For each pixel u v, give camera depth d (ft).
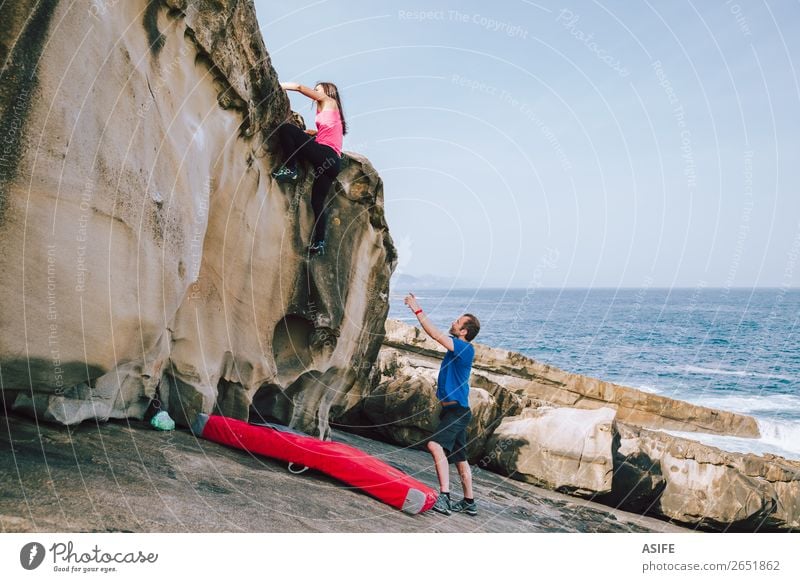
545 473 30.45
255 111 17.02
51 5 9.96
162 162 13.03
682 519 31.68
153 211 12.73
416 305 17.37
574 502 28.40
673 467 32.78
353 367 25.27
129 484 10.50
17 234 10.05
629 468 31.65
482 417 32.37
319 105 19.53
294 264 19.84
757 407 77.46
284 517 11.49
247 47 15.90
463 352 17.30
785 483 34.37
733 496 31.94
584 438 30.78
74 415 12.46
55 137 10.19
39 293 10.54
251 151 17.46
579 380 66.74
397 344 60.29
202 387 16.37
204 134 14.93
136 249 12.23
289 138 18.61
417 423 31.86
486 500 23.00
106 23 11.18
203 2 13.89
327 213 21.30
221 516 10.51
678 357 115.55
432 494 15.64
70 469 10.30
